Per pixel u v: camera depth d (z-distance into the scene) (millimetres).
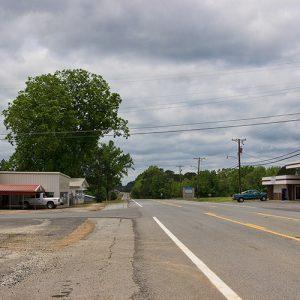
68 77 78375
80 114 77312
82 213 39719
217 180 162250
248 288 8500
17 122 70812
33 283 9156
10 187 57812
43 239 17641
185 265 11094
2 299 7863
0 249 14570
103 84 79312
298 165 73438
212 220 26078
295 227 20750
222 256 12430
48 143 70562
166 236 17906
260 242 15312
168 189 194125
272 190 85250
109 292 8320
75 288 8680
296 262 11320
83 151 77500
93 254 13227
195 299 7719
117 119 79500
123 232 20078
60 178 62000
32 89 72688
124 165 126938
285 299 7668
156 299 7762
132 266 11070
